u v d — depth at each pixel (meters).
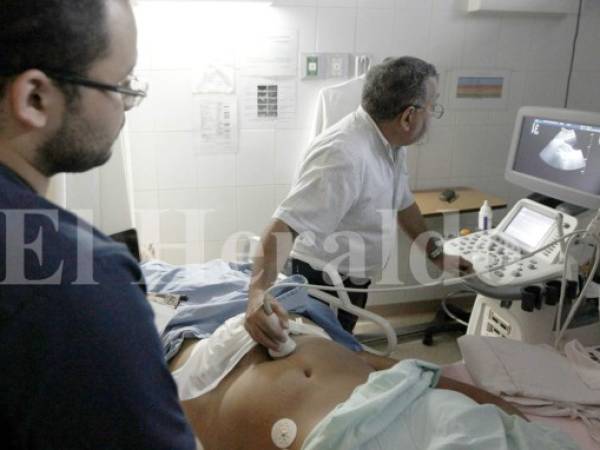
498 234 1.80
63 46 0.52
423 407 0.98
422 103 1.47
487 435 0.89
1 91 0.52
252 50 2.35
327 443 0.93
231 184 2.52
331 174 1.39
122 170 2.00
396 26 2.48
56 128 0.55
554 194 1.71
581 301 1.42
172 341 1.43
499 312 1.72
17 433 0.51
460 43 2.60
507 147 2.83
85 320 0.49
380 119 1.50
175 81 2.33
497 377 1.24
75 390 0.50
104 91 0.57
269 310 1.23
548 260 1.55
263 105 2.43
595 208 1.56
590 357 1.30
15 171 0.54
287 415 1.09
